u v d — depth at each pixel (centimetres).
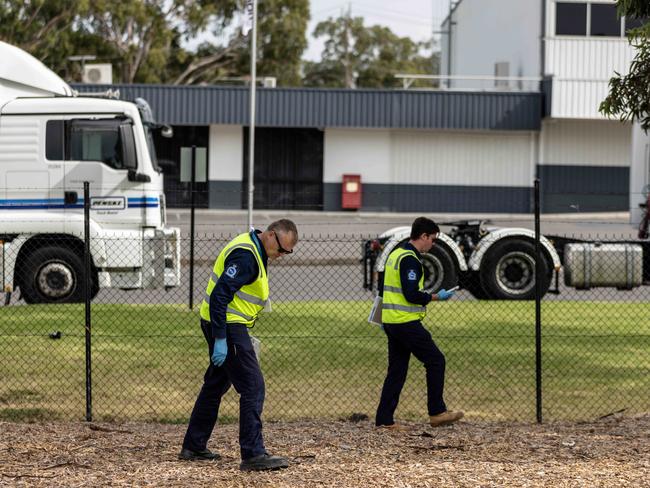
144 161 3528
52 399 2172
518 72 9344
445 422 1909
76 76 10544
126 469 1540
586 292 4166
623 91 2184
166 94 8619
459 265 3825
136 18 10425
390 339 1909
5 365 2494
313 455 1641
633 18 2283
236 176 8950
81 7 9844
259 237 1549
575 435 1844
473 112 8769
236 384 1541
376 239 3831
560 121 8869
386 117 8762
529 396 2258
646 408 2162
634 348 2838
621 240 3734
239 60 11769
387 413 1895
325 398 2220
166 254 3531
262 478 1484
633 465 1577
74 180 3503
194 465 1572
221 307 1502
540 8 8606
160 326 3075
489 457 1636
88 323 2002
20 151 3503
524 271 3878
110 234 3481
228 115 8669
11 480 1464
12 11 9669
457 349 2791
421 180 9012
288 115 8700
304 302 3678
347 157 9006
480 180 9006
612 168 8938
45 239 3488
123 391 2253
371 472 1525
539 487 1444
